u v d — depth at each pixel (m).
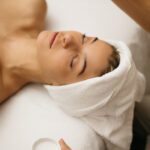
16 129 0.88
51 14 1.11
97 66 0.76
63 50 0.77
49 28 1.08
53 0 1.14
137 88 0.86
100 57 0.76
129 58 0.77
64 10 1.12
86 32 1.06
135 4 0.59
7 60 0.92
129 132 0.90
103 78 0.73
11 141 0.86
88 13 1.11
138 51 1.07
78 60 0.77
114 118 0.86
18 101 0.93
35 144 0.85
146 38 1.09
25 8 0.97
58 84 0.83
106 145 0.95
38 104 0.92
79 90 0.77
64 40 0.77
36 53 0.87
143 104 1.13
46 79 0.86
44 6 1.02
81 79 0.78
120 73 0.73
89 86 0.75
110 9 1.11
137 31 1.06
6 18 0.96
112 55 0.78
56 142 0.85
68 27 1.08
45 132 0.86
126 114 0.87
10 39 0.95
